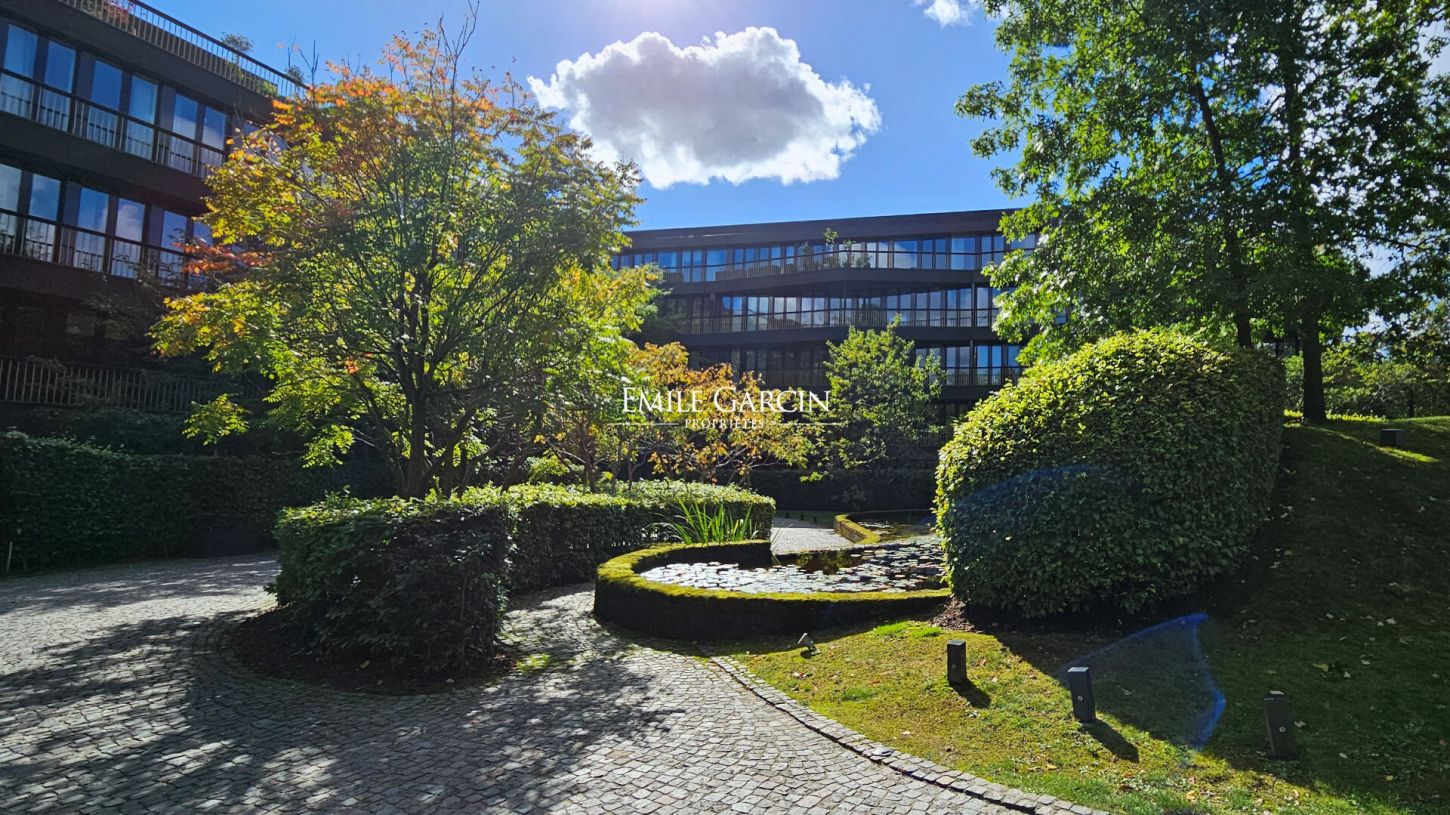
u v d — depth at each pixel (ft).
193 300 27.17
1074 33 40.27
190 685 17.67
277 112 29.09
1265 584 20.42
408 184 26.30
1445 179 32.96
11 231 49.06
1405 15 34.58
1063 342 41.19
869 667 19.20
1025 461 22.03
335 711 16.17
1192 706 15.03
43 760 13.10
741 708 16.84
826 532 70.44
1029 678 17.04
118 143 53.93
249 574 36.68
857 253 120.67
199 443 49.83
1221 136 37.24
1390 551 21.30
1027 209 43.16
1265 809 11.32
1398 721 13.91
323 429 36.24
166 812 11.22
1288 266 30.50
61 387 47.52
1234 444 21.09
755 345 122.42
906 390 92.94
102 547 40.24
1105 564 20.01
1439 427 32.09
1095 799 11.68
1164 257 35.06
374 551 19.67
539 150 27.76
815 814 11.39
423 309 27.02
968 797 11.98
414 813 11.34
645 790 12.26
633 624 25.38
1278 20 32.22
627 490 50.49
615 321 36.42
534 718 15.96
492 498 31.89
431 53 26.78
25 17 48.75
